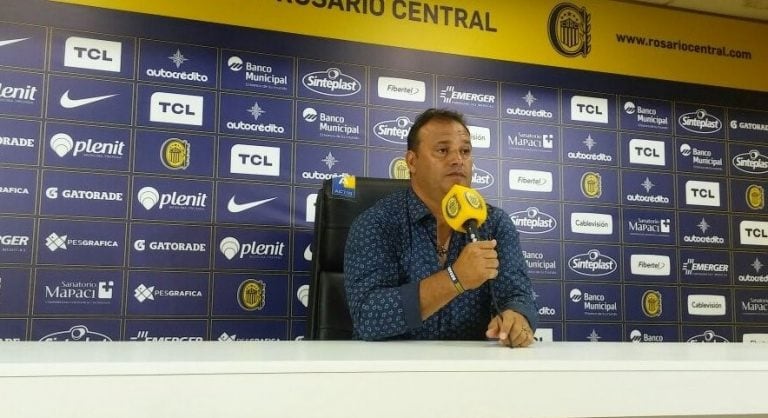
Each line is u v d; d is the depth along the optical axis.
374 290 1.60
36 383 0.69
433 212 1.75
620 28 3.56
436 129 1.74
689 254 3.53
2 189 2.66
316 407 0.76
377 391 0.78
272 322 2.94
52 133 2.73
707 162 3.62
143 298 2.79
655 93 3.58
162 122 2.87
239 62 2.98
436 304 1.48
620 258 3.42
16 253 2.66
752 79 3.75
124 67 2.84
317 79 3.08
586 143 3.44
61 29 2.78
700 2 3.61
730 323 3.56
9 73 2.71
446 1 3.30
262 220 2.96
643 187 3.50
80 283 2.72
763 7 3.65
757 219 3.67
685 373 0.88
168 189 2.85
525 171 3.33
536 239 3.30
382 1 3.21
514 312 1.44
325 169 3.06
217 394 0.74
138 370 0.72
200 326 2.85
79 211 2.74
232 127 2.95
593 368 0.85
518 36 3.40
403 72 3.21
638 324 3.41
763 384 0.90
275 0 3.05
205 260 2.88
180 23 2.92
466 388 0.81
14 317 2.63
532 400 0.83
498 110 3.32
